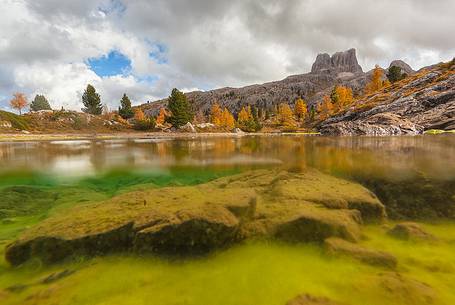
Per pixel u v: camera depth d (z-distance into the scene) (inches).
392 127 2127.2
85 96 4276.6
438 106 2353.6
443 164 516.4
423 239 243.0
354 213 281.7
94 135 2699.3
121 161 782.5
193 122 4347.9
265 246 231.5
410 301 152.5
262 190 368.5
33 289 185.2
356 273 187.3
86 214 269.4
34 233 237.9
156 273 195.9
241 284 178.1
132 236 225.8
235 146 1272.1
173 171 636.7
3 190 467.8
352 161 601.3
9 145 1437.0
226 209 241.0
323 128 2544.3
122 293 171.8
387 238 255.1
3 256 245.8
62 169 667.4
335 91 4877.0
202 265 205.9
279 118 5482.3
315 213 251.9
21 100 3565.5
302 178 413.7
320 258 211.8
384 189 394.3
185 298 163.5
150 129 3582.7
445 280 181.8
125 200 306.3
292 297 160.4
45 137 2294.5
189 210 233.3
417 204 343.6
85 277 191.9
